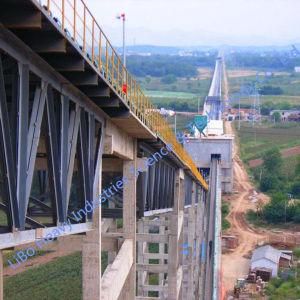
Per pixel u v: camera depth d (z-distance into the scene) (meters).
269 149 163.25
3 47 14.38
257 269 80.19
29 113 17.97
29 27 14.20
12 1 13.78
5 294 69.56
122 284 27.03
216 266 64.56
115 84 22.92
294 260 88.25
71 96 19.44
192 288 56.44
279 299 71.25
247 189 132.88
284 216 110.62
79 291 69.94
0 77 13.93
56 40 15.54
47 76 17.16
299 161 150.62
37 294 69.50
